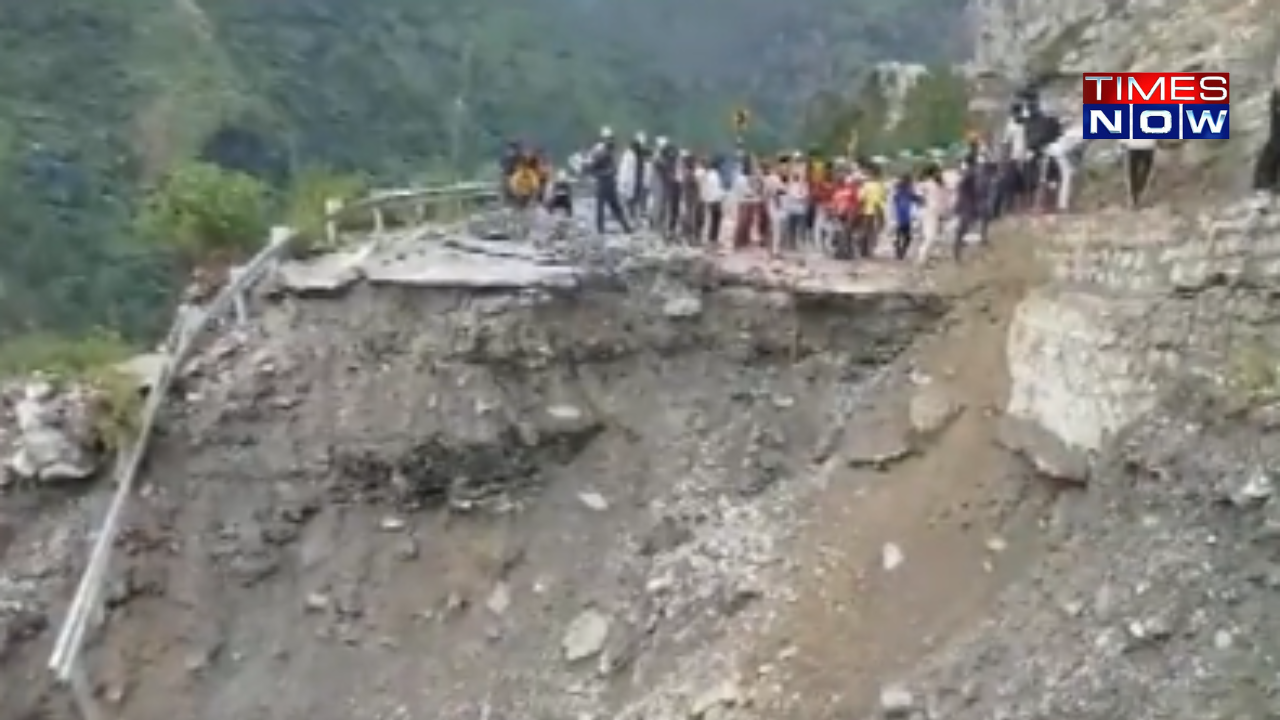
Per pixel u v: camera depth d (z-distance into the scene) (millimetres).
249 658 17234
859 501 16938
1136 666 13711
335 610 17422
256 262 19469
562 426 18188
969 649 14703
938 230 19484
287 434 18250
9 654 17328
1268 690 12969
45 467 18125
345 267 19250
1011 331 17141
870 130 32812
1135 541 14508
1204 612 13656
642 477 17984
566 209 21391
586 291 18750
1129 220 16109
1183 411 14641
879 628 15422
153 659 17250
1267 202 14742
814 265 19719
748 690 15352
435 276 18672
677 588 16781
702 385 18578
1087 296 16078
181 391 18578
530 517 17891
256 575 17719
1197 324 14836
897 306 18562
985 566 15477
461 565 17609
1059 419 15836
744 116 26328
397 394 18234
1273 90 16531
